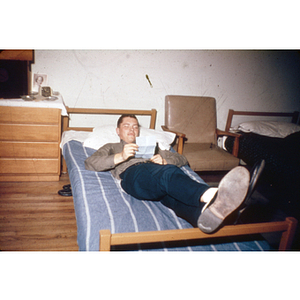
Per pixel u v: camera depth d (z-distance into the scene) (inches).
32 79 87.2
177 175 44.3
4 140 78.3
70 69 90.0
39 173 84.3
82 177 58.4
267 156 87.5
